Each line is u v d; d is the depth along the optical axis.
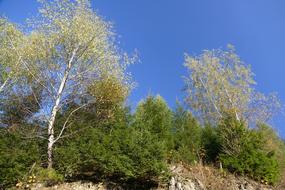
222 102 31.22
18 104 23.38
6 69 23.52
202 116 31.73
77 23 22.19
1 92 23.39
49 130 20.81
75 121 22.25
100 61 22.73
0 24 23.89
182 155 21.44
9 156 18.83
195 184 19.52
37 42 22.75
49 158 20.05
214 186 19.89
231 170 21.84
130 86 23.78
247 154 22.11
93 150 19.00
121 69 23.41
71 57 22.22
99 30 22.53
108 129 21.42
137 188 18.84
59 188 18.72
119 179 19.25
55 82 22.50
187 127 23.52
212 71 32.81
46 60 22.56
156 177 18.86
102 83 22.88
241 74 31.97
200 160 21.83
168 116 23.48
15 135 20.25
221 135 23.38
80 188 18.69
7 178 18.48
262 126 28.19
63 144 21.30
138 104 24.48
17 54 23.14
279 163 24.31
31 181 18.91
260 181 21.62
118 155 18.70
